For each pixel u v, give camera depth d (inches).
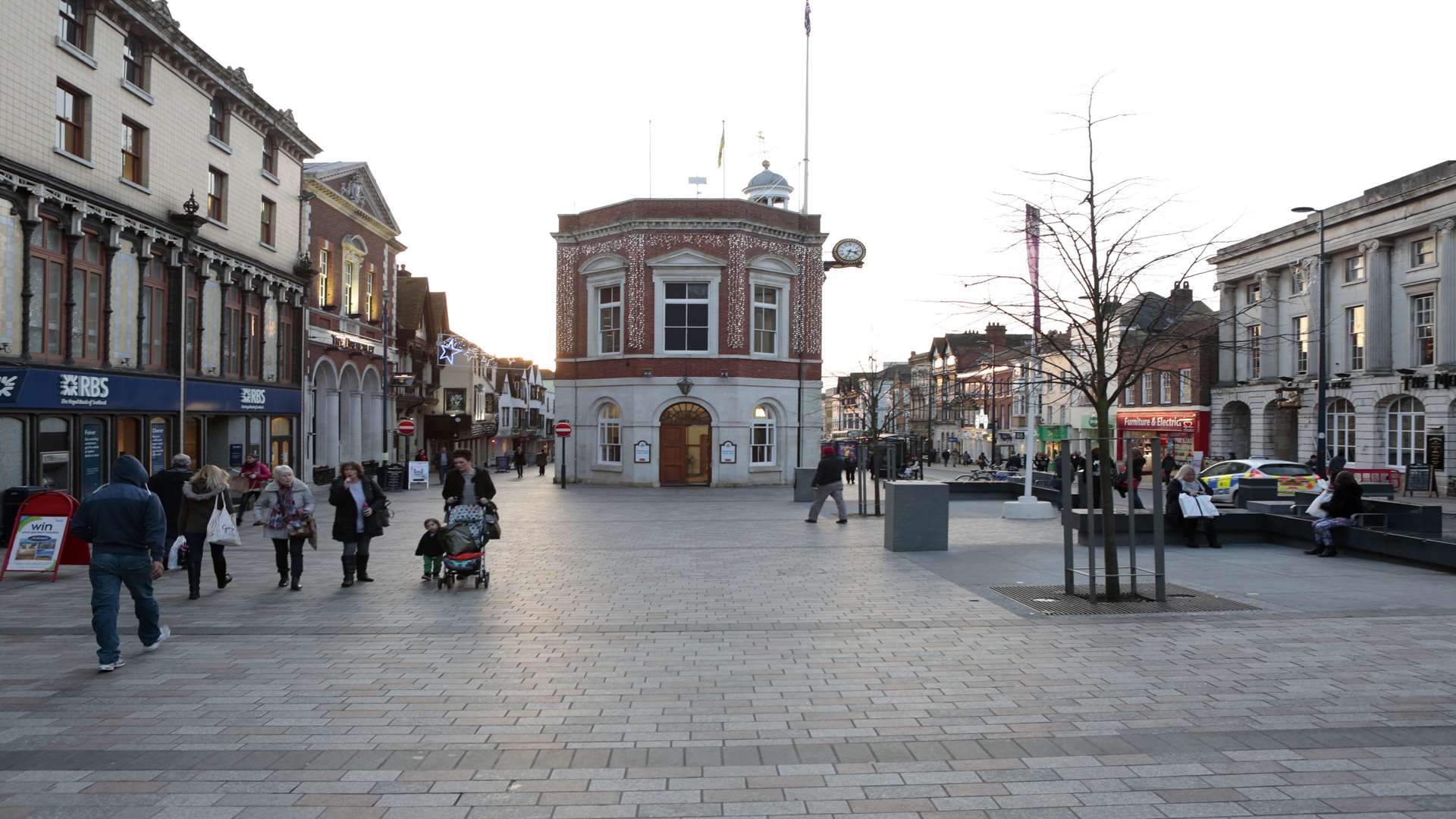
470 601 409.7
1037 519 799.1
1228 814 180.2
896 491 581.6
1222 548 601.6
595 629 349.4
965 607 392.2
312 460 1305.4
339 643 327.3
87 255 773.3
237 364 1067.3
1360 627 348.5
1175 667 290.4
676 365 1382.9
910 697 260.1
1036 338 705.6
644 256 1393.9
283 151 1181.7
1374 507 591.5
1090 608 386.0
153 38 862.5
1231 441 1812.3
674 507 983.6
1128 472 837.8
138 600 310.2
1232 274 1754.4
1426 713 243.9
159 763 208.8
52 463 724.0
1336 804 185.0
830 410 5826.8
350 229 1443.2
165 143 896.3
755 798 188.9
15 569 477.1
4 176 660.1
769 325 1459.2
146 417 863.7
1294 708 248.5
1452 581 458.6
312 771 203.8
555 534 697.6
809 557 557.6
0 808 183.2
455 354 2107.5
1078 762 208.7
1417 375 1328.7
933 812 181.6
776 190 1765.5
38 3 703.7
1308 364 1585.9
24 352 686.5
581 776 201.2
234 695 262.5
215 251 985.5
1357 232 1445.6
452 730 231.9
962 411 3152.1
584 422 1461.6
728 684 273.7
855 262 1496.1
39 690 267.0
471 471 465.4
